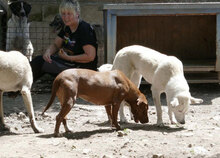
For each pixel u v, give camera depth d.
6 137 4.60
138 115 5.02
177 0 10.60
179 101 4.83
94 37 6.65
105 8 7.73
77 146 4.18
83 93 4.67
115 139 4.45
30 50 10.12
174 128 5.11
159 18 10.24
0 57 4.66
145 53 5.59
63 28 6.83
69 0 6.34
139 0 10.60
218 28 7.80
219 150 4.05
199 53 10.32
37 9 10.62
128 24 10.20
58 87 4.56
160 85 5.25
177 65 5.20
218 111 6.45
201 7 7.74
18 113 6.29
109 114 5.14
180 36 10.30
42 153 3.91
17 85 4.94
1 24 10.99
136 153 3.96
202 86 8.91
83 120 5.83
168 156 3.86
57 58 6.75
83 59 6.50
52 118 5.98
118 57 5.84
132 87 5.00
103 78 4.74
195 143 4.30
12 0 11.21
